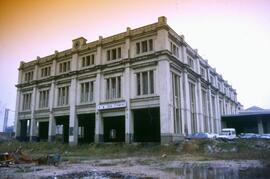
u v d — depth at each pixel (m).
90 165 19.64
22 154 21.69
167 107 31.94
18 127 51.84
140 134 41.94
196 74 43.75
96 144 36.66
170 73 34.88
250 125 60.34
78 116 43.09
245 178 12.19
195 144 30.03
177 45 39.16
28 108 51.53
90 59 42.97
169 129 31.39
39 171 16.12
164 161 21.75
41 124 51.78
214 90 56.44
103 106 38.16
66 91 45.31
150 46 36.16
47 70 50.22
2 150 36.84
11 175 14.38
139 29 37.31
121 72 37.75
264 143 30.67
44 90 49.12
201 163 19.66
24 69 54.84
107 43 40.72
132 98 35.72
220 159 22.64
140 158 25.22
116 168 17.27
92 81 41.59
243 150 27.31
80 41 45.03
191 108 41.22
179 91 36.91
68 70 46.16
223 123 58.91
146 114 39.03
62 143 42.75
